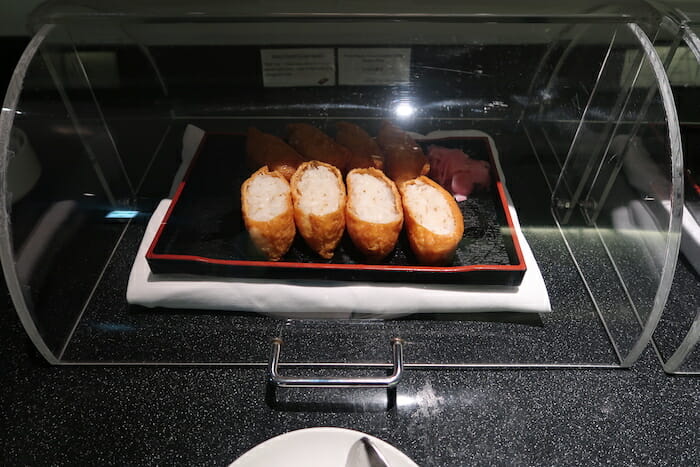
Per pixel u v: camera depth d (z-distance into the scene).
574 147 0.50
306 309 0.42
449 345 0.41
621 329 0.41
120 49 0.47
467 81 0.53
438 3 0.43
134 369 0.40
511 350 0.41
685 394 0.39
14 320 0.43
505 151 0.52
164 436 0.36
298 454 0.33
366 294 0.42
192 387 0.39
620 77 0.43
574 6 0.42
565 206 0.50
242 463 0.32
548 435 0.36
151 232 0.46
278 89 0.52
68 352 0.40
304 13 0.43
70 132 0.44
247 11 0.42
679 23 0.39
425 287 0.42
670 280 0.36
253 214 0.43
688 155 0.44
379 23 0.44
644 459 0.35
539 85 0.53
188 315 0.43
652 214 0.39
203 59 0.50
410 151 0.49
